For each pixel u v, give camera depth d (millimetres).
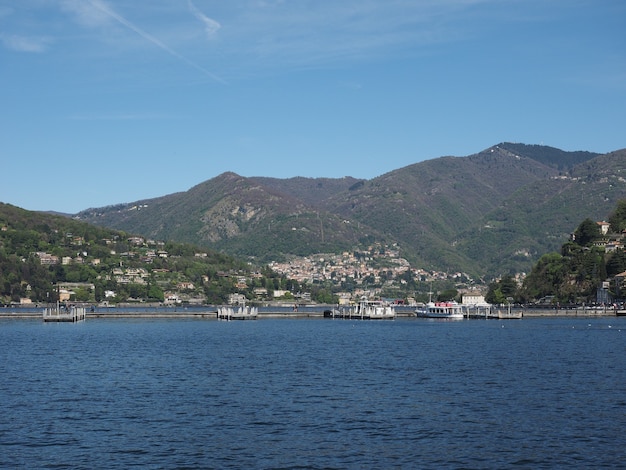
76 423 79688
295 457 67312
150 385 105125
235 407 88375
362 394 97375
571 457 67125
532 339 189875
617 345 168875
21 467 64062
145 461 66000
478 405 89312
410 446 70875
